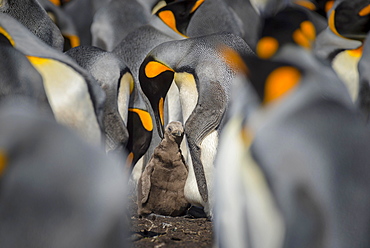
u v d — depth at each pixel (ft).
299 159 15.53
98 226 14.89
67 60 29.73
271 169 15.69
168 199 41.29
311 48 17.35
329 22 47.65
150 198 41.14
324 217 15.42
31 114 15.74
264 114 16.42
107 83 41.22
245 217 16.15
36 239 14.89
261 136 16.03
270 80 16.60
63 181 14.85
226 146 16.97
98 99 30.45
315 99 16.21
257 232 15.96
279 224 15.67
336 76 17.19
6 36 28.02
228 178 16.56
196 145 41.09
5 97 22.66
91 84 30.09
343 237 15.47
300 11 17.95
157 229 37.19
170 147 40.96
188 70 43.14
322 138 15.70
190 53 43.93
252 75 16.89
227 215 16.57
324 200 15.40
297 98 16.26
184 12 59.52
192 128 41.45
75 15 86.38
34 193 14.82
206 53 42.65
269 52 16.94
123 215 15.56
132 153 48.01
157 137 51.83
